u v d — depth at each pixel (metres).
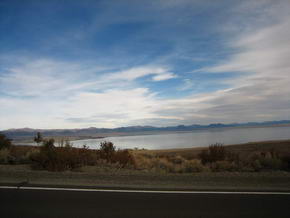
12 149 18.42
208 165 14.62
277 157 15.83
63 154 12.14
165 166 13.96
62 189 7.17
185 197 6.50
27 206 5.68
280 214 5.31
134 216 5.15
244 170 12.98
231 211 5.48
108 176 8.99
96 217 5.07
